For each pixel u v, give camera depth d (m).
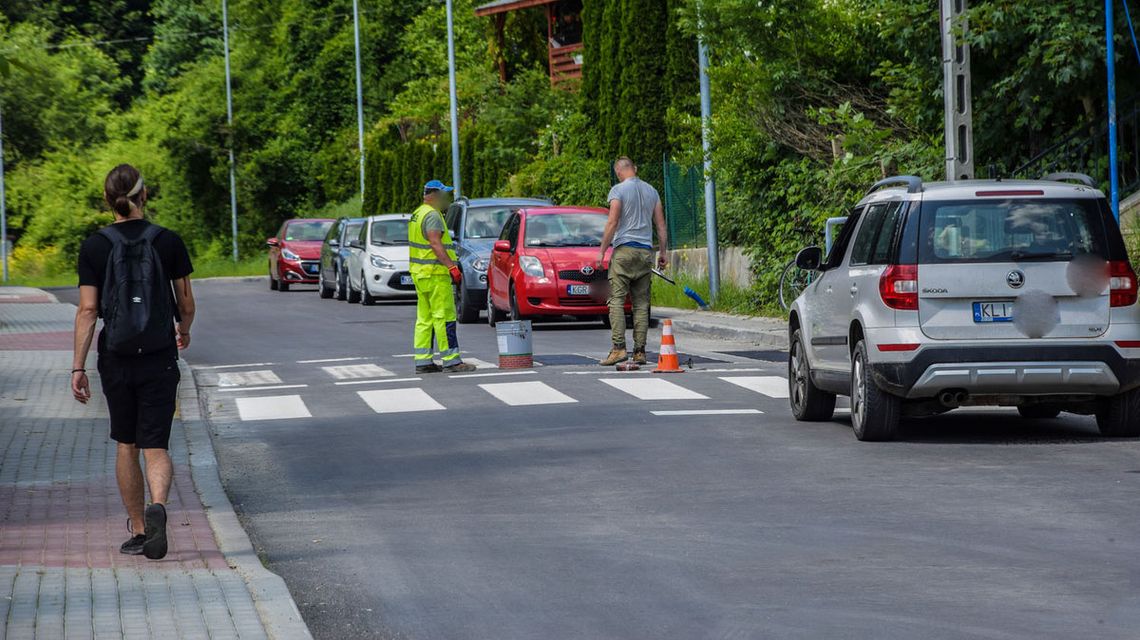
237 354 32.62
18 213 110.69
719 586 10.50
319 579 11.14
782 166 37.41
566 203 59.53
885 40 34.97
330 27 122.69
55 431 19.12
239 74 112.25
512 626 9.60
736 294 39.56
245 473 16.34
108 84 125.44
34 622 9.33
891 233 17.12
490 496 14.42
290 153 108.81
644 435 18.22
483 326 39.53
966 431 18.31
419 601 10.35
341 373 27.42
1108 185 30.27
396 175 86.81
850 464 15.73
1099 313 16.75
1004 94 30.91
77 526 12.84
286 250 65.19
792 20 36.47
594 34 62.03
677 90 55.50
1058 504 13.22
